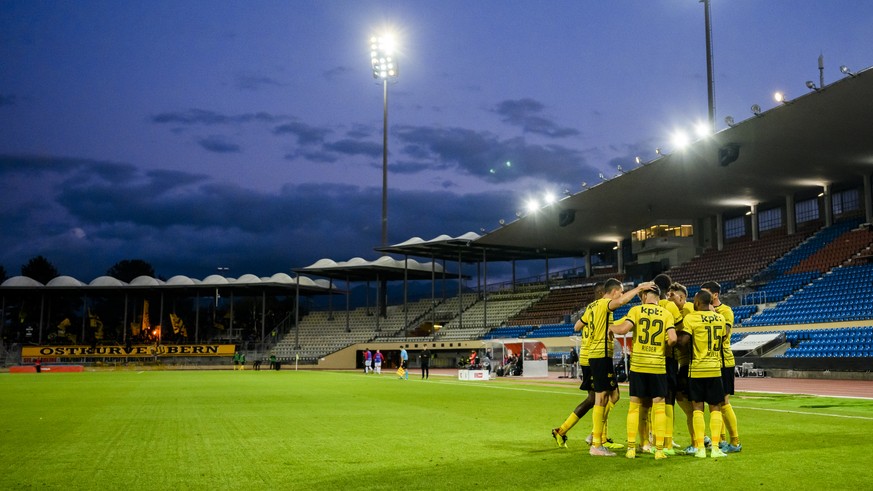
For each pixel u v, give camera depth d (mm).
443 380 36219
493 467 7707
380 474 7309
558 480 6914
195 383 32000
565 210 50812
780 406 15930
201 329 87188
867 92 30078
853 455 8383
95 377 41875
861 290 37531
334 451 9031
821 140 36375
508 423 12750
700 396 8578
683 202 50312
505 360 42594
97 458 8547
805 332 35750
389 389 26047
